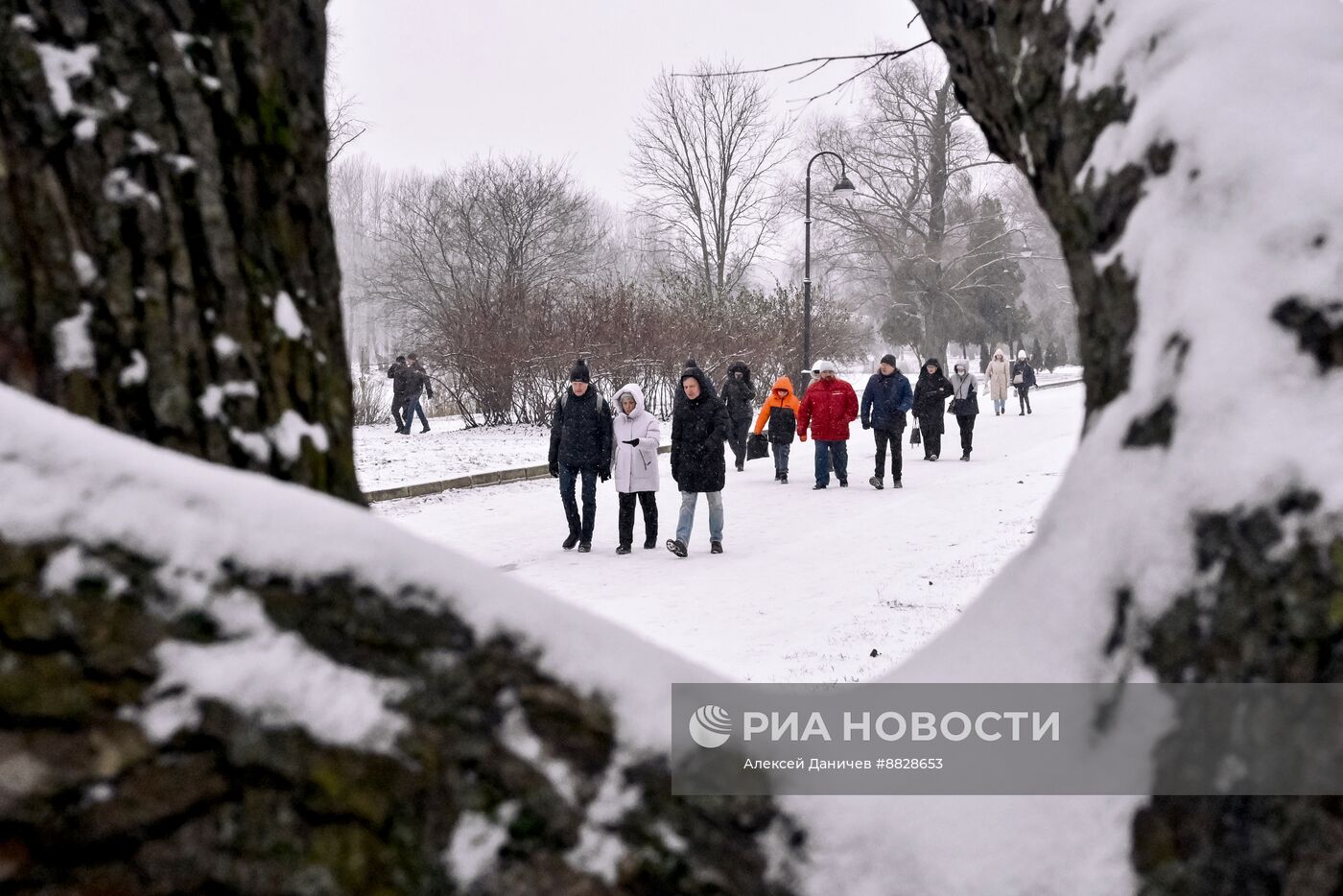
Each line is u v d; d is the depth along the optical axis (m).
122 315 1.25
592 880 1.03
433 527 10.56
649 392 22.88
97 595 0.91
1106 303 1.35
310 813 0.94
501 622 1.09
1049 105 1.51
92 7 1.27
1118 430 1.26
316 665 0.97
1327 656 1.01
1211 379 1.14
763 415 13.41
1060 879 1.14
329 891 0.93
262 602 0.97
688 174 42.16
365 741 0.97
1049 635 1.26
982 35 1.68
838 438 12.49
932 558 8.20
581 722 1.09
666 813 1.09
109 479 0.95
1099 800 1.15
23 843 0.86
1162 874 1.09
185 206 1.31
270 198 1.42
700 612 6.79
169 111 1.31
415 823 0.98
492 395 21.69
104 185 1.25
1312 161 1.17
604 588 7.60
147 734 0.90
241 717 0.93
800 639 6.00
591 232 37.19
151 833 0.89
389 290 36.81
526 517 11.06
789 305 28.59
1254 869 1.03
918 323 44.47
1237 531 1.08
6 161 1.21
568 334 21.75
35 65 1.23
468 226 32.62
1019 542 8.58
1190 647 1.11
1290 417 1.08
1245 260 1.16
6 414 0.95
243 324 1.35
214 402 1.30
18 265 1.20
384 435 20.91
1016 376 25.88
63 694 0.88
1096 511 1.26
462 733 1.02
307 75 1.50
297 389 1.42
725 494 12.49
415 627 1.03
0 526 0.90
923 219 38.69
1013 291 49.38
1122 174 1.34
